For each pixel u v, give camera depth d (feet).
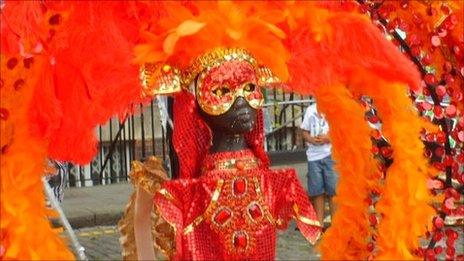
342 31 8.50
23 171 7.80
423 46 9.52
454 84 9.61
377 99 9.04
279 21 8.43
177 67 8.37
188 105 8.46
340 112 9.46
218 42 8.20
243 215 8.42
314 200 21.89
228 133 8.49
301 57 8.66
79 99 7.98
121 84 8.16
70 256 8.08
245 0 8.34
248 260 8.46
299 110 36.86
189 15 8.06
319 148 21.62
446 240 9.23
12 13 7.46
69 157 8.53
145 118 34.24
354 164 9.53
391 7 9.38
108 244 22.82
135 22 8.21
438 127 9.28
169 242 9.02
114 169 34.19
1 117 7.76
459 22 9.45
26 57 7.73
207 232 8.48
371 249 9.49
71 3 7.79
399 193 8.76
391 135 8.93
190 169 8.64
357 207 9.55
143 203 8.75
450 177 9.31
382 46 8.47
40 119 7.87
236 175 8.46
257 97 8.38
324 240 9.75
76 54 7.86
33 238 7.78
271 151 35.96
